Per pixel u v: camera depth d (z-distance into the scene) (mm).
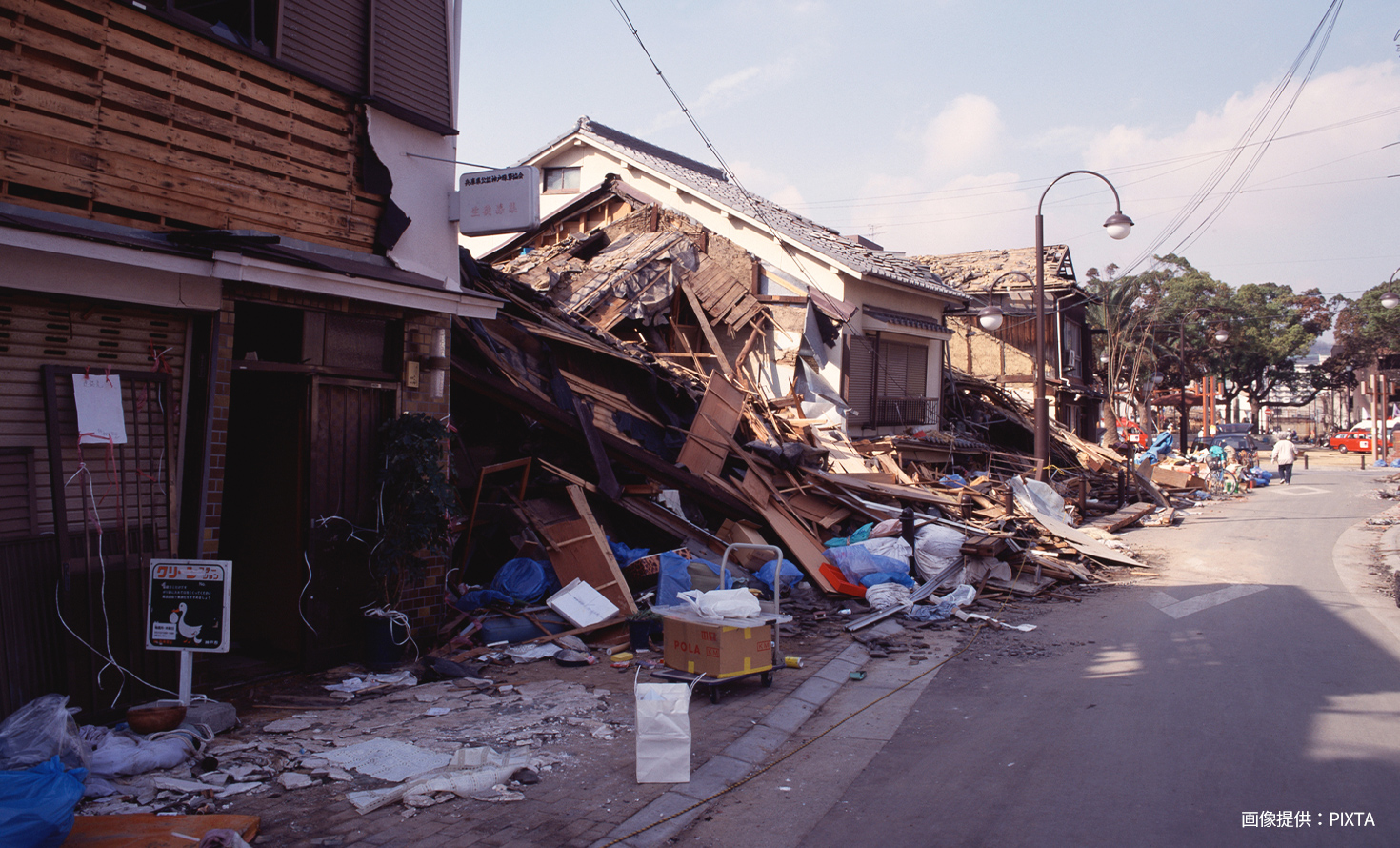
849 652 8258
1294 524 18422
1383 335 61625
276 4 6832
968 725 6090
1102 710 6266
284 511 7383
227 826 4168
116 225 5824
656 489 11531
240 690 6559
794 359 17812
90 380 5574
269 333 7316
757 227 19094
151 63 6027
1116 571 12906
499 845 4176
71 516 5535
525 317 11719
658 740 4992
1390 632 8555
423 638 7828
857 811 4656
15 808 3633
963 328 31703
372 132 7648
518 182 8164
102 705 5637
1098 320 51125
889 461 16984
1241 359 60094
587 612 8375
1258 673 7102
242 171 6656
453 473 8703
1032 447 27469
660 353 16484
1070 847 4094
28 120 5387
